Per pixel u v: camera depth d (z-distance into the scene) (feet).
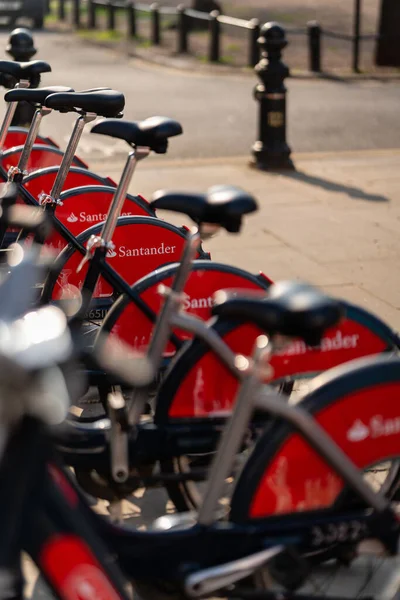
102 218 21.20
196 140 47.78
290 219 32.65
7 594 8.25
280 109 40.06
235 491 11.40
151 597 12.07
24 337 6.87
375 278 26.37
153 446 13.14
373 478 15.11
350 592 12.67
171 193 11.89
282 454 11.27
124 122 14.60
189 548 11.28
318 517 11.53
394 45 78.95
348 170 40.60
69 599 9.39
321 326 9.73
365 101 61.77
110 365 7.59
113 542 11.19
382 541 11.66
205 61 83.82
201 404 13.38
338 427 11.41
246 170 40.40
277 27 39.34
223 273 15.84
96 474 13.64
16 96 16.92
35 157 25.67
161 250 18.89
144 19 123.24
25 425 7.47
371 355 13.92
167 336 12.06
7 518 7.76
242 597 11.27
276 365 13.57
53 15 136.98
